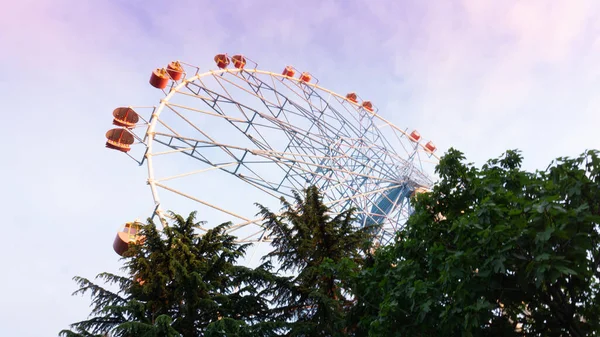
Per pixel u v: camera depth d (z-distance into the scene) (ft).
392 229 155.74
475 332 47.55
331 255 74.64
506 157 60.70
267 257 77.30
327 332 67.26
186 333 66.28
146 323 61.67
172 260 66.03
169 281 69.92
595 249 46.26
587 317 47.14
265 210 79.25
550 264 41.93
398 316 50.85
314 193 78.48
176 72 152.46
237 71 177.47
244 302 70.85
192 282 65.67
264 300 72.54
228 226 78.02
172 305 68.80
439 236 55.83
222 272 71.51
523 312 49.75
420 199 59.16
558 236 42.70
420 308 49.08
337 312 65.46
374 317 55.93
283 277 72.33
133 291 67.72
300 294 73.46
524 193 53.98
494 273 45.39
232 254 71.92
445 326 47.19
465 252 45.75
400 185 170.91
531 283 46.24
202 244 73.31
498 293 46.93
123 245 113.50
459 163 57.93
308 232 76.18
